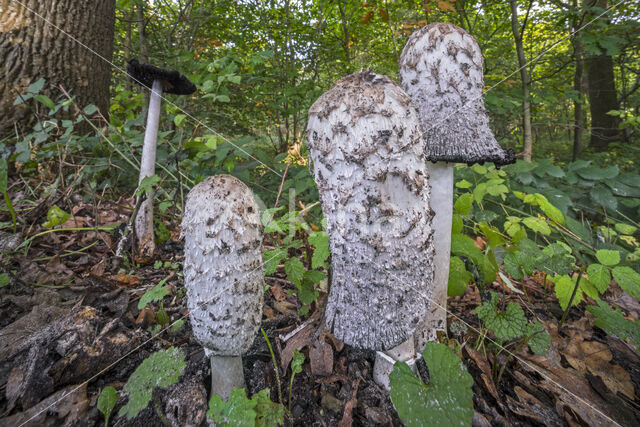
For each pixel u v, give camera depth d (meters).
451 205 1.88
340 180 1.30
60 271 2.37
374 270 1.31
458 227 2.27
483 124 1.75
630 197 3.71
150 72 2.70
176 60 4.62
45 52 3.94
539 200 2.66
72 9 4.09
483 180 3.48
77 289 2.22
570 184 3.98
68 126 3.19
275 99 6.65
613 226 3.77
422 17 5.46
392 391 1.30
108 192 3.95
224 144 3.28
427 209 1.40
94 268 2.51
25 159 3.10
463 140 1.70
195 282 1.35
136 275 2.58
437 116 1.72
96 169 3.36
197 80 4.02
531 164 3.45
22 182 3.61
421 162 1.36
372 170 1.25
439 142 1.70
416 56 1.77
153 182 2.51
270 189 4.13
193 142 3.05
